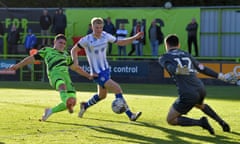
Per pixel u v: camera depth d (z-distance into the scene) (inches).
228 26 2837.1
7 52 3006.9
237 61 2645.2
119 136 949.2
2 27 3021.7
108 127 1051.3
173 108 957.2
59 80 1053.2
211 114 1002.1
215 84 2518.5
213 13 2842.0
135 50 2839.6
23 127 1040.8
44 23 2928.2
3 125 1065.5
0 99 1657.2
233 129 1040.8
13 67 1079.0
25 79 2795.3
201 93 949.2
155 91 2084.2
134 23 2891.2
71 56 1116.5
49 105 1467.8
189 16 2849.4
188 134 978.7
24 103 1523.1
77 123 1104.8
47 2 3415.4
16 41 2989.7
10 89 2145.7
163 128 1046.4
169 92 2026.3
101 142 887.1
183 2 3228.3
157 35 2815.0
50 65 1075.9
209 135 970.1
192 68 943.7
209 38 2851.9
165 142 897.5
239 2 3186.5
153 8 2869.1
